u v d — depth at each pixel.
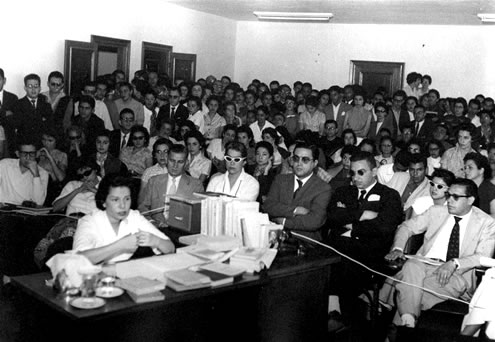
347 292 4.23
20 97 7.65
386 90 12.09
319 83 12.49
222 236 3.35
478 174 5.37
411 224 4.29
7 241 4.52
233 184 4.78
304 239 3.92
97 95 8.30
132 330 2.69
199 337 2.98
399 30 11.90
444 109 10.66
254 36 12.75
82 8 8.45
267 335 3.22
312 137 6.93
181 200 3.84
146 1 9.77
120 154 6.68
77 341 2.49
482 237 4.02
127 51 9.44
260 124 9.02
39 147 6.95
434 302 3.91
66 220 4.23
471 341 3.08
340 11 10.33
